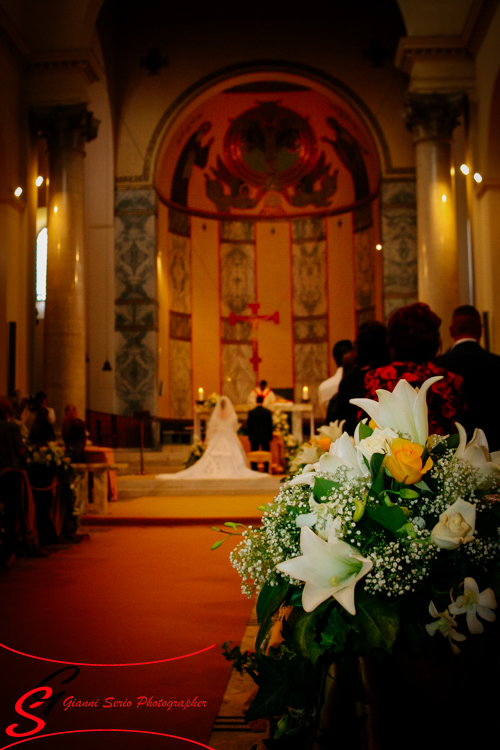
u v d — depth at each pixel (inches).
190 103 709.3
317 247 810.8
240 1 705.0
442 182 547.2
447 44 543.2
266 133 800.3
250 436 521.3
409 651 60.2
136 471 620.7
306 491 65.6
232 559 66.3
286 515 65.4
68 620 159.5
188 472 486.6
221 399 500.1
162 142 708.0
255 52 698.8
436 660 60.7
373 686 60.2
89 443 482.6
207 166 799.7
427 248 546.6
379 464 60.5
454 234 547.8
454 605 56.9
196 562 235.9
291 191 819.4
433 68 549.0
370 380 106.7
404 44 544.1
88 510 360.2
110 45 701.3
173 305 767.1
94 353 704.4
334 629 60.2
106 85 692.7
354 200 787.4
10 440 274.5
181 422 741.3
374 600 58.7
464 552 59.2
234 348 807.1
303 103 773.3
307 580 57.2
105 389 700.0
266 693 63.4
